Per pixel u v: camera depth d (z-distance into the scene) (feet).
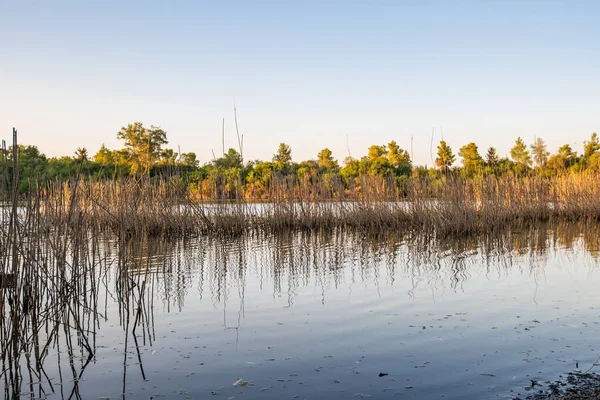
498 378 16.85
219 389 16.58
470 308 25.84
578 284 31.17
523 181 88.12
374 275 35.42
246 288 31.73
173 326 23.72
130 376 17.88
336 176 78.02
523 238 57.82
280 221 71.92
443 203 65.51
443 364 18.24
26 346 20.92
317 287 31.68
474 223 63.62
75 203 27.76
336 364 18.52
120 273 27.61
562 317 23.80
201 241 58.49
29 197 22.48
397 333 21.94
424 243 54.39
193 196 72.38
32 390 16.96
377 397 15.69
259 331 22.68
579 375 16.87
